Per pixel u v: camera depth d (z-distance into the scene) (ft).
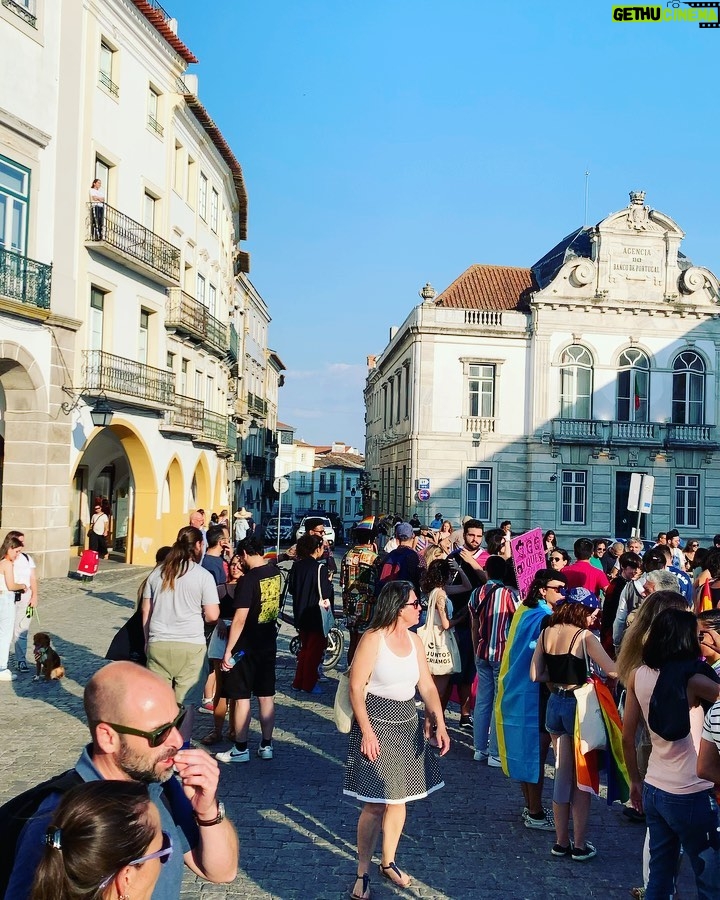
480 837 20.34
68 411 68.64
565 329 114.01
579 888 17.62
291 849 19.04
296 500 305.53
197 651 22.80
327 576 35.40
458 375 113.60
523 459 113.60
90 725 8.11
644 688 14.92
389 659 17.03
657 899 14.58
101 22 73.82
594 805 23.35
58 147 67.21
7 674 33.94
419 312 113.29
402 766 16.94
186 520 102.63
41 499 65.46
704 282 116.37
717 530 114.83
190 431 98.48
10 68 61.67
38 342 64.85
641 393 115.75
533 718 20.72
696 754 14.33
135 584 70.18
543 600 21.90
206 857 8.75
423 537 49.90
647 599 16.66
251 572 25.30
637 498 62.03
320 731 29.22
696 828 14.10
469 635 31.07
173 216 94.73
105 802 6.27
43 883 6.04
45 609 52.80
